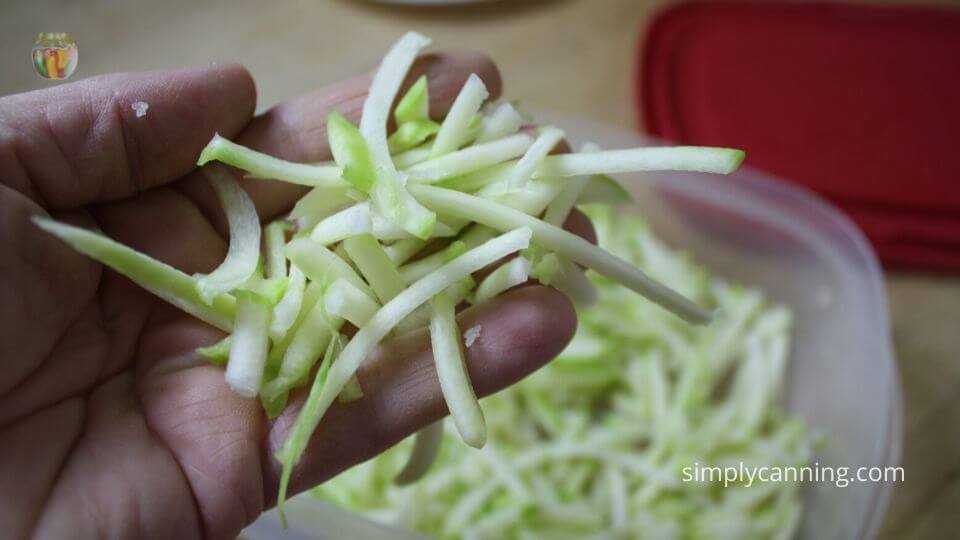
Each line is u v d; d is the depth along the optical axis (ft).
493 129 0.72
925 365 1.11
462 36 1.36
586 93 1.31
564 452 1.05
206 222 0.75
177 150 0.71
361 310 0.65
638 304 1.16
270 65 1.27
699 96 1.30
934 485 1.02
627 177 1.20
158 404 0.67
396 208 0.65
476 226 0.70
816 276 1.15
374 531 0.84
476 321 0.68
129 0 1.32
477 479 1.02
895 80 1.31
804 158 1.23
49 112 0.66
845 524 0.96
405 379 0.68
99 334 0.68
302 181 0.68
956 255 1.17
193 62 1.26
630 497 1.04
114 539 0.62
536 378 1.09
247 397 0.66
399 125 0.74
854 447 1.03
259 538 0.84
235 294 0.65
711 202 1.18
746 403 1.10
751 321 1.16
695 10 1.40
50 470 0.63
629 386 1.11
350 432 0.67
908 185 1.21
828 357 1.12
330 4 1.36
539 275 0.68
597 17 1.40
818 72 1.32
